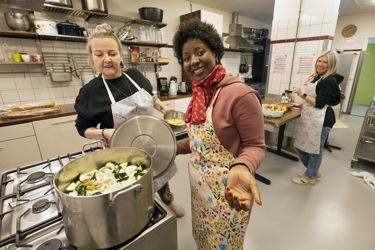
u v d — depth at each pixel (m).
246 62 5.10
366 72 6.05
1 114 1.92
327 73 1.79
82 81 2.74
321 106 1.78
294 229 1.53
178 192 1.97
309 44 2.54
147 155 0.73
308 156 2.11
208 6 3.96
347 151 2.88
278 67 2.90
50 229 0.67
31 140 2.04
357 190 1.99
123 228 0.57
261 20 5.30
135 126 0.85
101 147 1.24
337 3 2.27
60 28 2.22
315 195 1.92
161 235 0.71
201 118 0.75
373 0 3.69
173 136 0.86
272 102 2.70
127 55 3.04
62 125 2.20
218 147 0.75
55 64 2.50
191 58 0.67
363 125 2.25
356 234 1.48
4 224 0.68
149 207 0.65
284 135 2.93
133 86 1.20
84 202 0.50
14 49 2.22
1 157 1.91
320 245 1.40
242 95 0.64
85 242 0.57
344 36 4.96
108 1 2.77
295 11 2.58
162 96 3.16
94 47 0.98
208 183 0.81
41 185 0.89
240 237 0.88
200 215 0.91
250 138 0.66
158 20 2.90
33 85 2.41
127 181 0.70
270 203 1.82
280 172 2.34
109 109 1.09
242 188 0.52
